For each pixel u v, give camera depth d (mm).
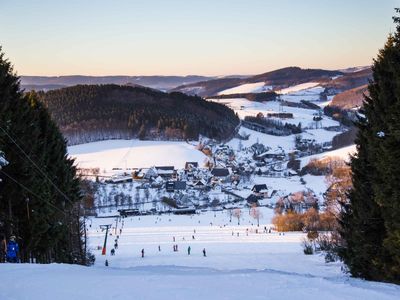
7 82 36344
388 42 24328
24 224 37531
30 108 41844
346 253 29172
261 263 51656
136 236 110500
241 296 12703
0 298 12172
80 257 49188
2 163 30703
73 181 55500
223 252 74375
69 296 12445
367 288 14664
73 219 54781
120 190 195750
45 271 16953
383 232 25297
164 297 12438
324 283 14992
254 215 153750
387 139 22672
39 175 40375
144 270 20141
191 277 15781
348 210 29578
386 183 23156
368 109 26906
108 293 12875
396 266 22922
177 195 194500
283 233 108688
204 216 163000
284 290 13695
